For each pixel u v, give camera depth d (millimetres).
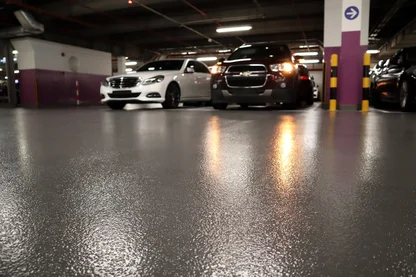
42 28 11359
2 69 12781
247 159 1999
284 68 6223
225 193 1346
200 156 2098
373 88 8141
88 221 1058
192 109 7414
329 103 6941
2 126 4031
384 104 7672
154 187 1434
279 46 7004
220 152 2229
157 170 1741
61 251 856
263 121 4324
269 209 1159
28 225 1027
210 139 2809
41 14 12500
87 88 14922
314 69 26484
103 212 1137
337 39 6953
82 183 1501
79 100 14477
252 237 934
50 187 1438
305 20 14719
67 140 2812
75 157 2090
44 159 2033
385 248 861
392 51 20094
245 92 6363
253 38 18656
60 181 1534
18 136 3088
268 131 3287
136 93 7289
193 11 13445
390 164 1840
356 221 1045
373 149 2289
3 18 11805
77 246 885
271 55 6848
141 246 882
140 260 809
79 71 14438
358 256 820
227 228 998
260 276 735
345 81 6383
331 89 6465
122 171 1721
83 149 2375
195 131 3359
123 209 1166
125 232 971
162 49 21656
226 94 6512
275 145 2482
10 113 6867
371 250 852
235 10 12891
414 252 838
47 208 1178
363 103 6328
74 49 14148
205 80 8945
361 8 6094
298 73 6816
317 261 798
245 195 1318
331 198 1273
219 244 892
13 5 10625
